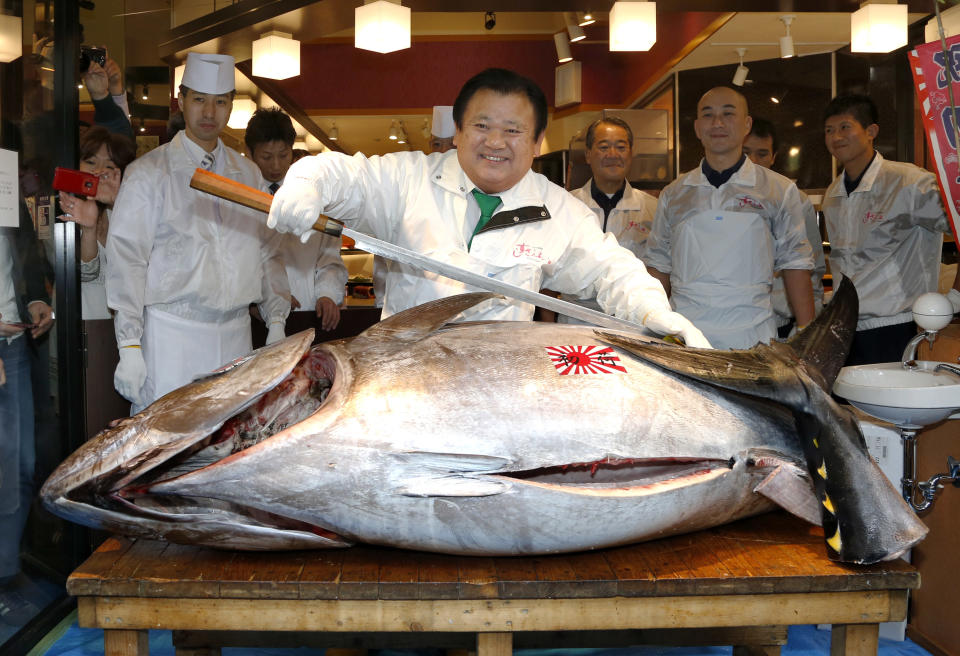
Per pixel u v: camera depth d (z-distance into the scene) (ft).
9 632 9.04
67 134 10.61
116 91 14.20
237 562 6.74
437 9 21.33
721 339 13.47
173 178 11.11
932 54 9.84
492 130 8.11
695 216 13.60
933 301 9.27
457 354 6.86
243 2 23.31
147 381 11.12
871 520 6.63
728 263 13.35
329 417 6.34
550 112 35.65
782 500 7.06
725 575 6.52
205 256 11.15
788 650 9.87
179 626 6.42
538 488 6.42
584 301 14.21
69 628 10.02
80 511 6.29
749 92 26.13
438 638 8.56
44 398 10.09
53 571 10.21
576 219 9.12
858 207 15.21
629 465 7.22
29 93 9.75
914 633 10.34
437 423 6.41
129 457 6.24
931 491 9.20
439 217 8.67
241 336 11.81
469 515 6.46
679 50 28.12
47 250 10.26
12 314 9.28
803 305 13.66
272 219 7.29
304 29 23.49
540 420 6.54
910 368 9.53
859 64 23.85
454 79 35.42
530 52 35.27
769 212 13.42
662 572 6.60
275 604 6.42
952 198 9.99
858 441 6.93
